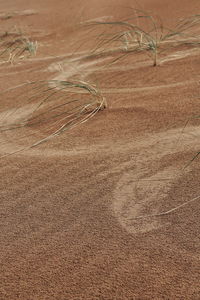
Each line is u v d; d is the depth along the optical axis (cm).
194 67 339
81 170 210
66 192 194
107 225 171
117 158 217
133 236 163
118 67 366
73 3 761
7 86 350
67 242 164
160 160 211
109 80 334
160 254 153
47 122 268
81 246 161
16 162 224
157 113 260
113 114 267
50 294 141
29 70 397
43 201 189
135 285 141
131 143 230
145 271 146
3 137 255
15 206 188
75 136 245
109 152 223
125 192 190
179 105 267
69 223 174
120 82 326
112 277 146
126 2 670
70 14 680
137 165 209
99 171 207
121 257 154
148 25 519
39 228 173
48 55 451
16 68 410
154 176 199
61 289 143
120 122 255
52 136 248
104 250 158
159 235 162
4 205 189
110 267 150
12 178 209
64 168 213
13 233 171
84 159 219
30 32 600
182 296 135
